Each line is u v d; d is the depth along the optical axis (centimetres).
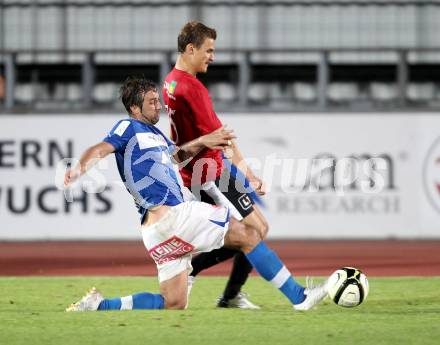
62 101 5875
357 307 2372
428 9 5744
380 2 5775
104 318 2109
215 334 1898
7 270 3800
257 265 2272
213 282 3144
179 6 5850
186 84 2359
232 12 5847
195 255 2547
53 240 5209
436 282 3070
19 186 5209
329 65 5838
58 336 1883
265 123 5172
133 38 5866
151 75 5875
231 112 5191
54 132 5191
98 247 4853
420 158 5169
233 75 5875
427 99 5750
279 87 5878
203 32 2358
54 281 3198
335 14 5819
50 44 5847
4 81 5766
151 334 1898
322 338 1852
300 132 5169
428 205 5166
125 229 5203
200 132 2380
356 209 5162
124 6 5853
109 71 5869
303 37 5847
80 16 5841
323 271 3703
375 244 4944
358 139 5162
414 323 2045
